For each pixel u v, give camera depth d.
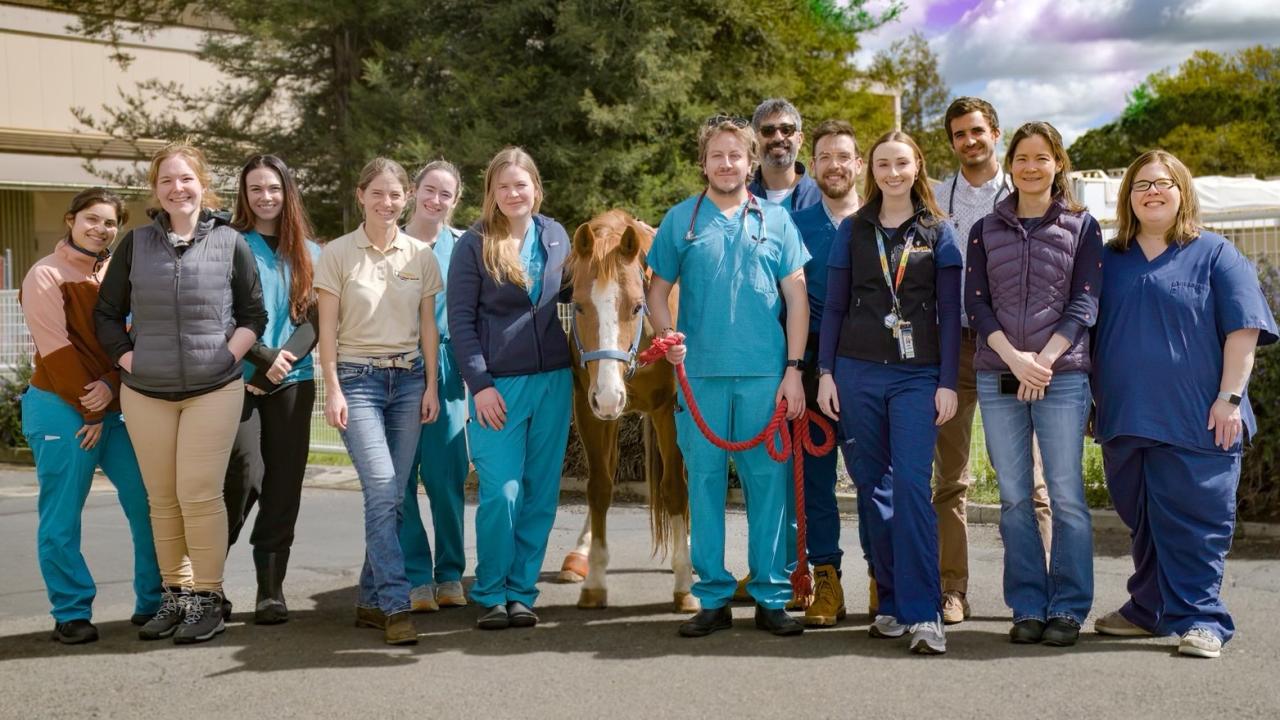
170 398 4.58
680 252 4.69
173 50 23.69
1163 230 4.34
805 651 4.29
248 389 4.93
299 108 18.84
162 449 4.62
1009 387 4.39
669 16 16.52
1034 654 4.17
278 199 4.97
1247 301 4.17
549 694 3.79
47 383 4.61
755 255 4.57
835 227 5.00
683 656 4.25
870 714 3.51
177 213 4.61
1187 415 4.20
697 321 4.63
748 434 4.59
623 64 16.30
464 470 5.38
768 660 4.16
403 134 16.34
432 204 5.35
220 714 3.65
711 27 17.44
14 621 5.04
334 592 5.66
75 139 21.95
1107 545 6.39
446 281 4.99
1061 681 3.81
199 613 4.63
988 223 4.46
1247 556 5.96
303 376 4.97
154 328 4.55
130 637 4.72
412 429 4.84
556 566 6.29
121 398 4.64
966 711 3.51
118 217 4.86
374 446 4.65
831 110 20.92
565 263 4.92
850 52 22.83
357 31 18.00
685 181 16.70
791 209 5.20
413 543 5.21
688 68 16.56
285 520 4.97
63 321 4.63
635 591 5.58
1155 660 4.05
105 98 22.98
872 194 4.57
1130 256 4.40
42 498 4.65
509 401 4.81
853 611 5.05
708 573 4.61
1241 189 16.58
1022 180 4.34
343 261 4.74
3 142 21.52
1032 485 4.43
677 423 4.71
